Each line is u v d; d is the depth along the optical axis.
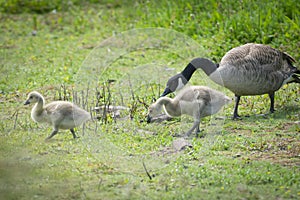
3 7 25.30
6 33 22.52
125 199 9.01
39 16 24.55
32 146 11.40
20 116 13.38
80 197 9.16
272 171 9.84
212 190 9.18
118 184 9.58
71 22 23.47
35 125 12.67
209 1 20.77
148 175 9.77
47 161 10.62
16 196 9.24
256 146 11.13
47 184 9.66
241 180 9.50
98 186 9.46
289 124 12.41
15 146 11.38
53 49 20.20
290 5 18.81
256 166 10.09
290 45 17.11
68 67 17.84
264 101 14.06
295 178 9.48
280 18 18.61
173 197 8.96
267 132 11.96
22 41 21.44
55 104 11.87
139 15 22.56
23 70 17.64
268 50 13.05
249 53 12.85
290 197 8.87
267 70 12.84
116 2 25.09
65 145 11.45
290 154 10.71
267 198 8.85
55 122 11.60
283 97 14.22
